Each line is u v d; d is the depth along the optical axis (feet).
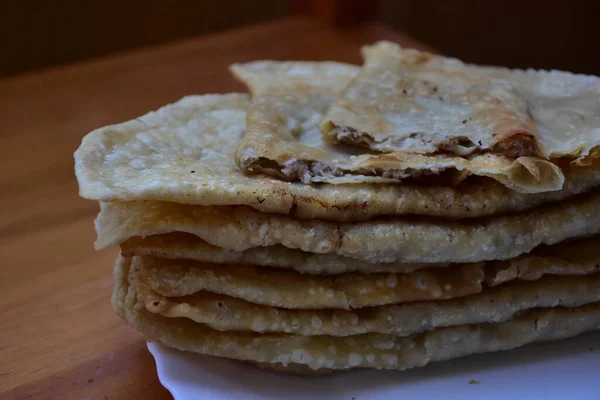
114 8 2.31
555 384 1.07
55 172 1.52
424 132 1.07
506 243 1.02
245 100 1.31
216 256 1.01
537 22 2.34
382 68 1.25
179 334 1.03
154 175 0.99
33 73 1.90
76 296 1.24
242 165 1.04
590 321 1.11
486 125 1.06
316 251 1.00
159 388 1.09
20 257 1.31
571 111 1.14
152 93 1.78
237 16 2.53
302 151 1.04
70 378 1.10
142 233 0.97
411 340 1.08
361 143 1.08
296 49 2.02
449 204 1.02
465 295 1.07
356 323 1.04
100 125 1.66
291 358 1.04
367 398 1.05
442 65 1.30
